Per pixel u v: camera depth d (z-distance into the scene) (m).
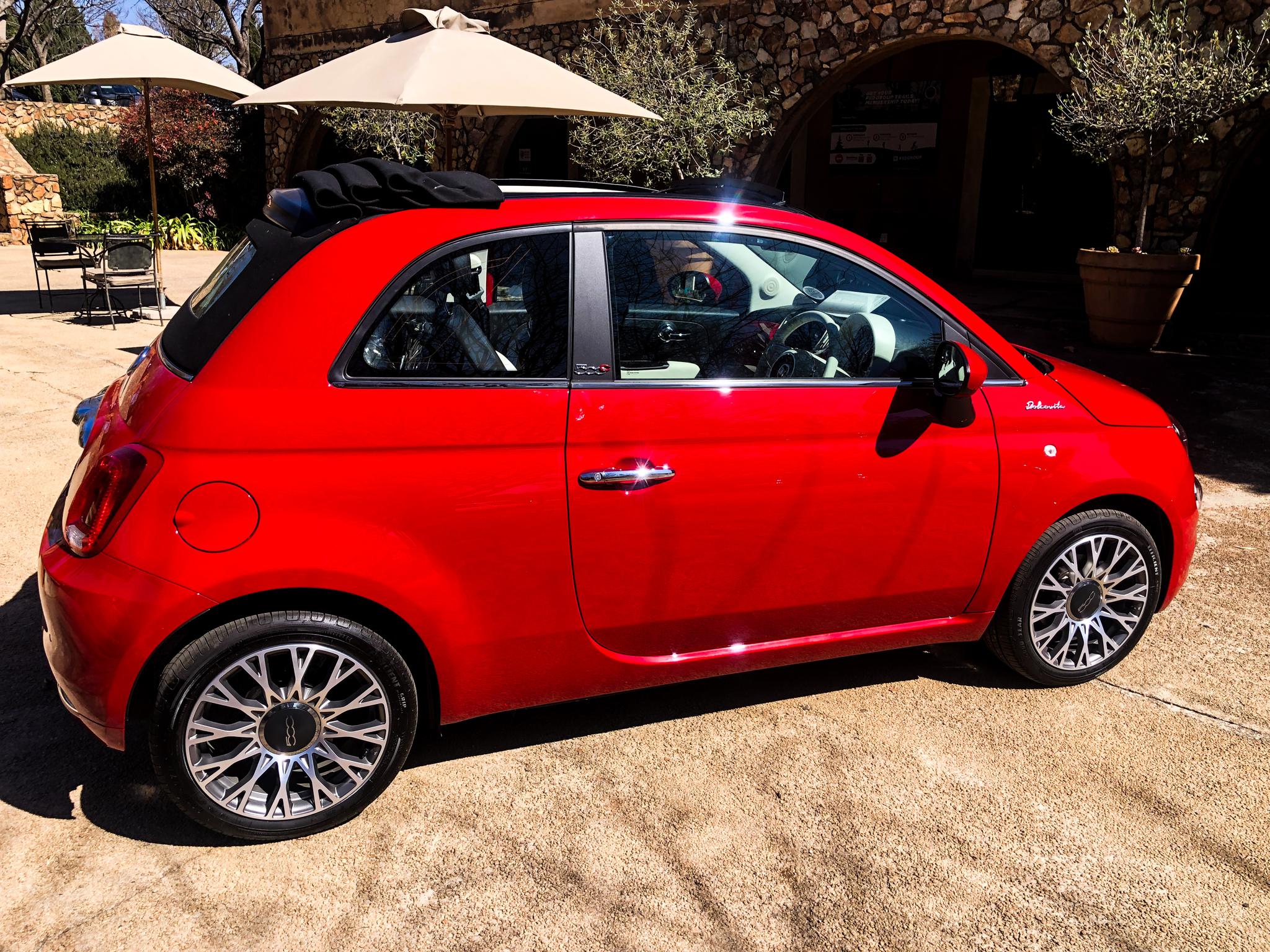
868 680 3.55
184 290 13.30
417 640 2.69
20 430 6.12
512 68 6.16
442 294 2.58
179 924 2.30
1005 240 15.86
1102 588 3.43
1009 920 2.38
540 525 2.63
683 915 2.38
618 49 11.58
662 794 2.85
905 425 3.01
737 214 2.94
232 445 2.36
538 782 2.90
